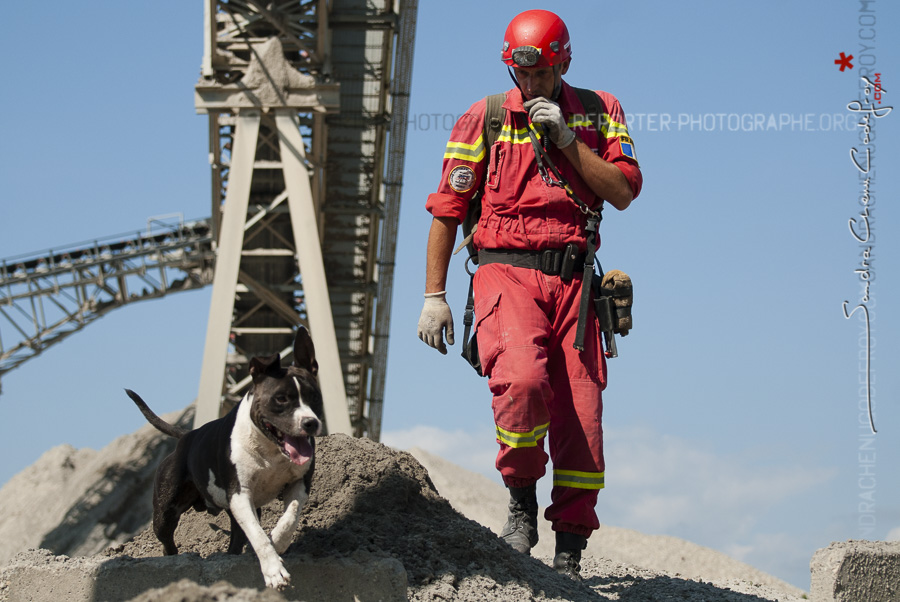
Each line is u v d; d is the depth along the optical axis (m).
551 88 6.93
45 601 5.98
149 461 48.84
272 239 26.73
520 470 6.70
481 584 6.12
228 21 26.41
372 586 5.45
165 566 5.73
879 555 7.04
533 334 6.65
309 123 25.84
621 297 6.99
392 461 7.12
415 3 25.25
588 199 6.96
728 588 8.50
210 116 25.52
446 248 7.07
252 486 5.54
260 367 5.48
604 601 6.46
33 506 49.41
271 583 5.23
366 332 28.92
